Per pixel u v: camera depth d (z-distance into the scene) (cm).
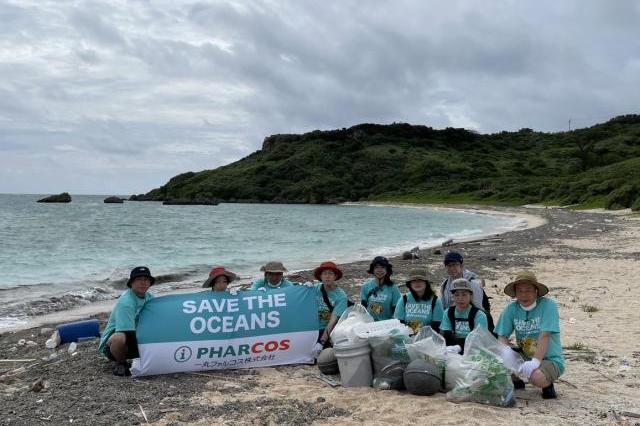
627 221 4347
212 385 687
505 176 12131
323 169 15638
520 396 639
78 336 928
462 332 693
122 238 3772
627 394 642
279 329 767
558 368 623
